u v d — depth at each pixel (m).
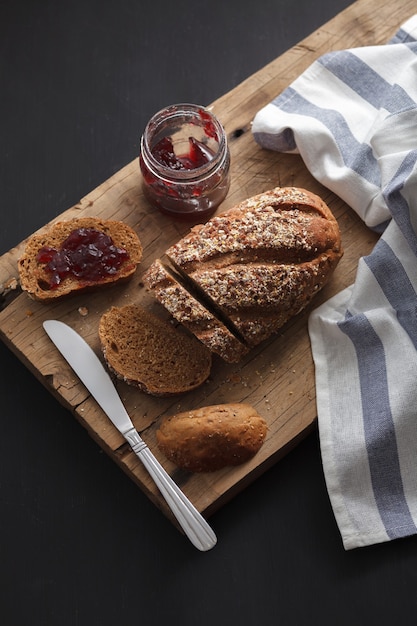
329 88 0.83
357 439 0.74
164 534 0.78
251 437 0.73
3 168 0.88
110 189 0.81
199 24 0.92
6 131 0.89
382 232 0.80
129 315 0.77
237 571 0.77
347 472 0.74
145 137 0.76
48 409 0.81
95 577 0.77
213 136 0.80
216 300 0.73
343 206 0.81
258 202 0.76
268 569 0.77
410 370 0.74
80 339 0.76
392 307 0.76
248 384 0.76
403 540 0.77
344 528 0.74
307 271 0.74
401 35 0.84
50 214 0.87
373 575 0.76
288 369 0.76
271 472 0.79
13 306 0.78
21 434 0.80
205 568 0.77
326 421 0.75
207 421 0.72
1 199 0.87
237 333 0.77
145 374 0.75
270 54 0.92
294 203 0.76
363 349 0.76
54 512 0.78
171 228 0.81
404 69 0.80
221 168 0.76
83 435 0.80
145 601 0.76
